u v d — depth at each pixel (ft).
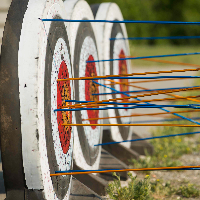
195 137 64.90
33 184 24.61
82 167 36.19
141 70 159.43
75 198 32.55
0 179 39.06
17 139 23.82
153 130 67.97
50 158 26.63
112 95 48.26
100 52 46.57
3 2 71.87
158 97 96.84
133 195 35.55
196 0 334.44
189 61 189.78
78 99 37.42
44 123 25.11
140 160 49.11
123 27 56.65
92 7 49.39
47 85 26.20
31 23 24.40
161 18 332.80
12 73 23.61
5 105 23.65
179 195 39.47
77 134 35.60
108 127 47.24
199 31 336.90
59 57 29.81
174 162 48.65
